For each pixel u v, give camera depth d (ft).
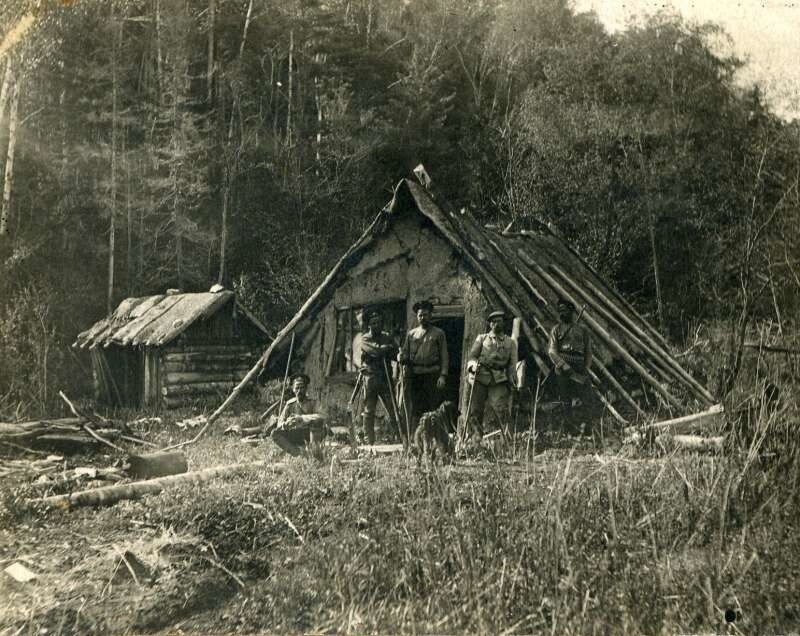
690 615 13.25
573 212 33.17
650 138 28.96
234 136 38.01
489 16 31.96
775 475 16.12
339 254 37.63
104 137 38.60
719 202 26.11
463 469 20.16
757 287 18.22
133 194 40.22
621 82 29.76
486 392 25.43
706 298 27.99
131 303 39.40
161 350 35.40
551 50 31.32
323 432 23.79
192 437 27.40
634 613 13.17
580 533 14.90
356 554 15.42
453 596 13.82
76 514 18.66
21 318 33.58
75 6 32.24
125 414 32.63
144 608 14.92
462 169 34.06
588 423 26.37
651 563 14.15
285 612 14.38
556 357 26.55
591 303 30.48
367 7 33.22
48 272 35.88
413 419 26.91
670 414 26.27
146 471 21.53
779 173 20.85
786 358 17.12
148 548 16.66
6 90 33.19
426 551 14.70
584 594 13.44
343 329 31.09
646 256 31.48
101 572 15.97
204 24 38.04
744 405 17.20
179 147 39.40
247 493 18.92
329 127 34.83
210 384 36.52
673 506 15.94
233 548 16.46
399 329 30.12
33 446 24.64
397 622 13.61
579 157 31.55
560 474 17.79
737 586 13.73
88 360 36.29
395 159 34.60
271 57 36.45
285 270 38.73
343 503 17.78
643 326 30.45
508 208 34.19
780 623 13.15
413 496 17.47
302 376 25.02
